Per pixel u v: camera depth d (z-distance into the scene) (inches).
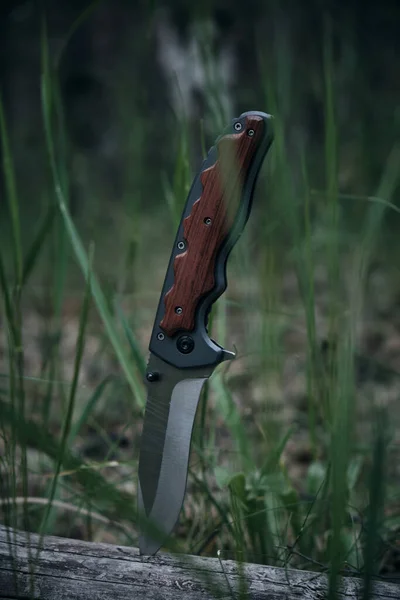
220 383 101.1
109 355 159.3
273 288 112.2
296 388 152.7
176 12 352.2
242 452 99.3
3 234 263.7
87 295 81.4
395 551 96.7
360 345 169.6
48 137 99.9
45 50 100.2
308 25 274.8
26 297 213.2
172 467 74.3
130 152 152.8
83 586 74.2
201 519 101.0
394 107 238.8
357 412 124.0
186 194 100.8
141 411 103.7
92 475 96.5
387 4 362.0
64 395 115.6
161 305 74.6
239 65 343.3
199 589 73.3
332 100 103.4
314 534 95.7
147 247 283.7
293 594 73.3
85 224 292.8
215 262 73.3
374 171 211.3
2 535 79.6
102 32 490.0
